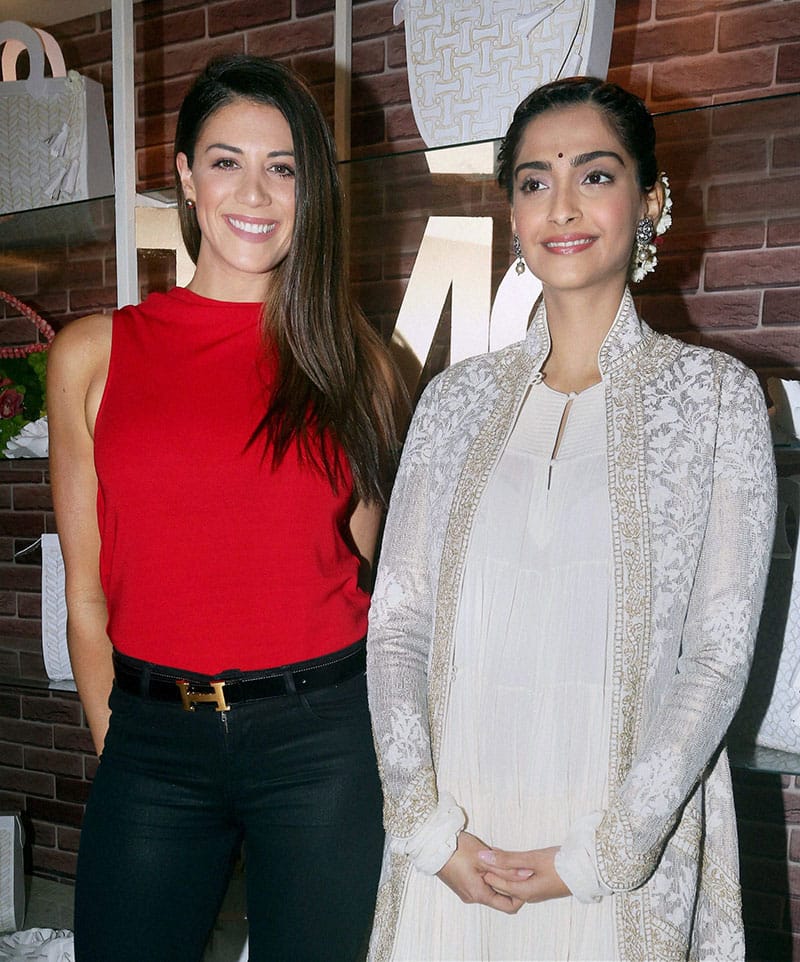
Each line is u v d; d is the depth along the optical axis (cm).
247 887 132
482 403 124
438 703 115
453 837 109
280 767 127
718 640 105
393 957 113
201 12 246
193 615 127
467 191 182
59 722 271
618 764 106
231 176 137
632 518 108
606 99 116
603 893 102
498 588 113
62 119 208
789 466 169
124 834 126
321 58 232
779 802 196
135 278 188
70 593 144
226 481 129
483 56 162
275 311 137
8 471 276
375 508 146
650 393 114
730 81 195
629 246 117
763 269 194
